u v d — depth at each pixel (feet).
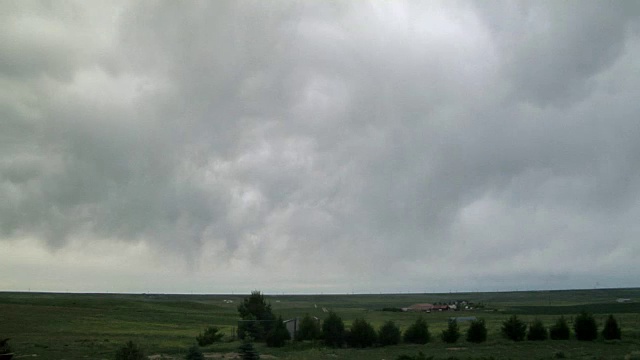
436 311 564.30
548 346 211.00
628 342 222.48
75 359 167.02
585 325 234.99
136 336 276.41
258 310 267.59
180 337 275.80
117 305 562.66
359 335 223.30
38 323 347.15
